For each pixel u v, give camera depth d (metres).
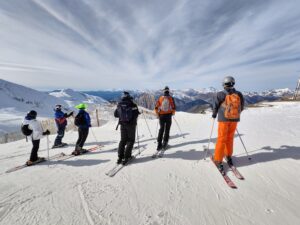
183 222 2.53
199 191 3.30
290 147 4.89
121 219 2.66
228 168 4.12
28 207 3.08
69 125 16.12
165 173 4.12
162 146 6.14
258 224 2.40
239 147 5.38
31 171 4.91
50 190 3.66
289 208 2.65
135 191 3.44
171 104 5.97
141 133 9.69
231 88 4.03
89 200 3.21
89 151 6.77
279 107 16.72
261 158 4.40
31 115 5.56
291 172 3.62
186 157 5.05
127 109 4.88
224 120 3.96
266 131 7.07
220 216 2.61
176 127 10.44
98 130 12.23
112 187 3.65
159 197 3.19
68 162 5.53
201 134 8.05
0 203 3.23
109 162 5.22
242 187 3.31
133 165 4.76
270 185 3.29
